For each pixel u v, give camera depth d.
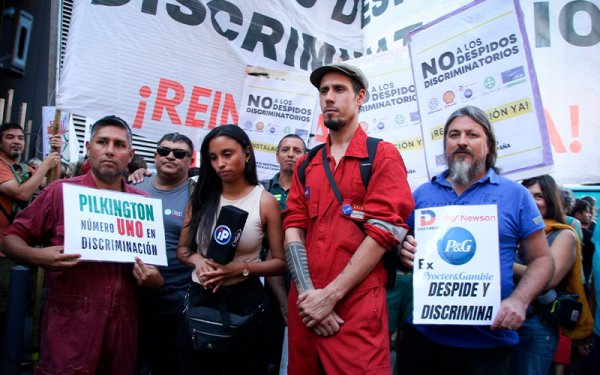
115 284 2.43
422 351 2.38
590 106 4.21
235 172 2.48
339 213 2.08
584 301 3.07
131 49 3.59
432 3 4.36
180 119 3.82
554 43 4.34
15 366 2.55
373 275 2.03
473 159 2.38
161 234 2.57
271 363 3.27
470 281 2.14
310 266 2.11
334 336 1.97
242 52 4.20
